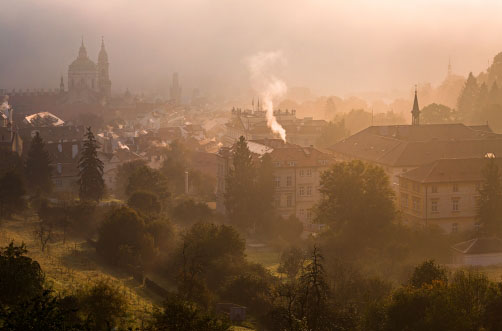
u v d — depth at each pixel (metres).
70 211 182.38
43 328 70.56
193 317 89.38
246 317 122.38
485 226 189.00
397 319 110.75
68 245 165.12
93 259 154.88
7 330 70.12
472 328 106.06
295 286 127.75
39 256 147.88
